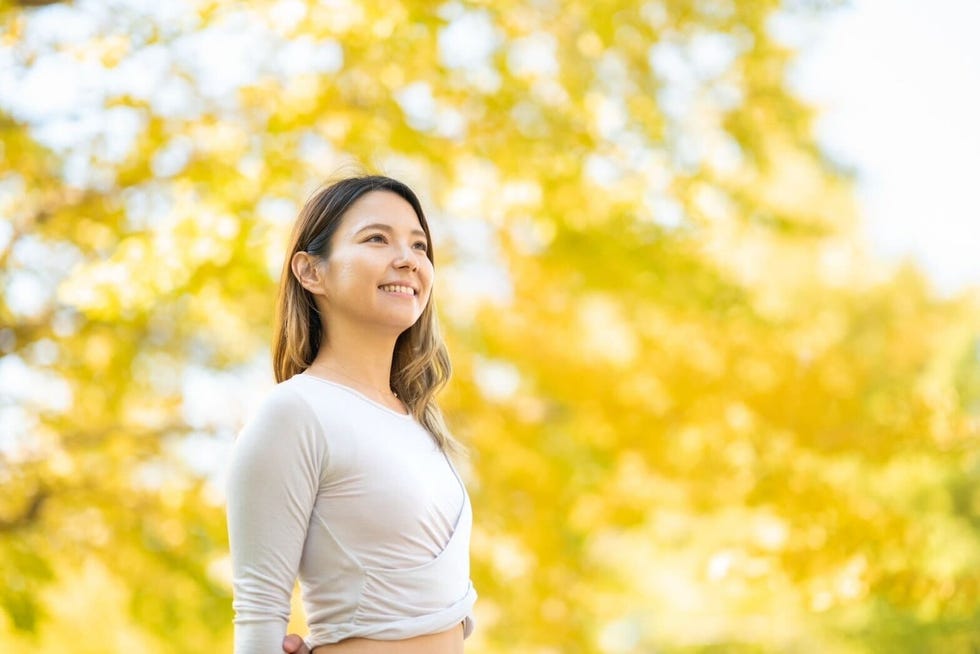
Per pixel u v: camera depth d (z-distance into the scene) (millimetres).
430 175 6605
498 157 6539
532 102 6648
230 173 5809
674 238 7367
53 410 6391
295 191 5910
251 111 6129
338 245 2682
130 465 6457
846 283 13148
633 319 8594
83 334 6312
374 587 2465
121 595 6754
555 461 7730
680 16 7234
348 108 6176
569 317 8570
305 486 2465
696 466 7723
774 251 9602
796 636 11375
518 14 6637
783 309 9109
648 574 11938
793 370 8156
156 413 6648
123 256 5602
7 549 5863
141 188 6070
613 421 8172
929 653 10391
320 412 2504
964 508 10203
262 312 6539
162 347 6582
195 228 5609
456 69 6383
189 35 5879
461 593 2584
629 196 7051
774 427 7816
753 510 7199
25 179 5957
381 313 2648
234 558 2473
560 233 7215
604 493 8195
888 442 7371
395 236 2686
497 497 7270
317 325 2768
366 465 2502
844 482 7289
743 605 9945
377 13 5941
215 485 6492
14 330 6238
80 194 6105
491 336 8039
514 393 8281
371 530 2482
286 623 2449
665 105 7371
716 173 7812
